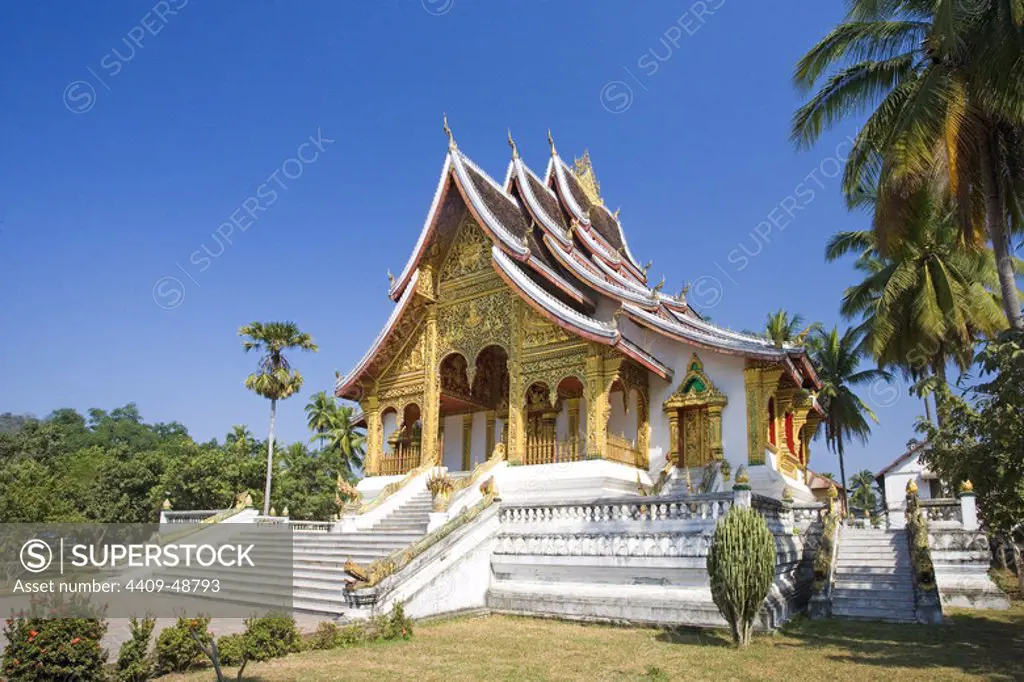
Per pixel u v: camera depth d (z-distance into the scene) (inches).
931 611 564.4
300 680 352.5
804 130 756.0
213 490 1588.3
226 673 370.0
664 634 489.7
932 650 438.9
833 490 991.6
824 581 609.9
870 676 363.6
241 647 391.2
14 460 1924.2
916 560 607.8
